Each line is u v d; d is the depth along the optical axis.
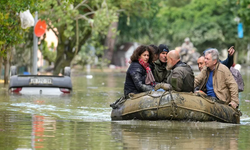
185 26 128.25
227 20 123.00
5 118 16.47
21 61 47.62
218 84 17.27
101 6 47.12
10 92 27.88
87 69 95.75
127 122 15.80
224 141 12.42
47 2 42.94
